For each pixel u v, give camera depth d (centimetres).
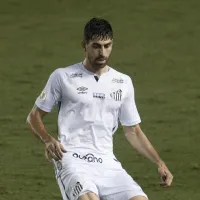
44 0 6750
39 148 3750
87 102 2231
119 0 6744
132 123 2309
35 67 5225
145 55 5494
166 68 5228
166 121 4206
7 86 4822
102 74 2269
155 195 3153
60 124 2255
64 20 6291
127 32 6009
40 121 2244
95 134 2239
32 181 3316
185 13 6444
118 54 5509
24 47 5681
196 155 3684
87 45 2216
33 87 4803
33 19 6316
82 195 2105
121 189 2172
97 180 2189
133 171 3441
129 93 2294
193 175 3412
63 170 2194
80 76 2255
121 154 3656
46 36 5925
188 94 4706
